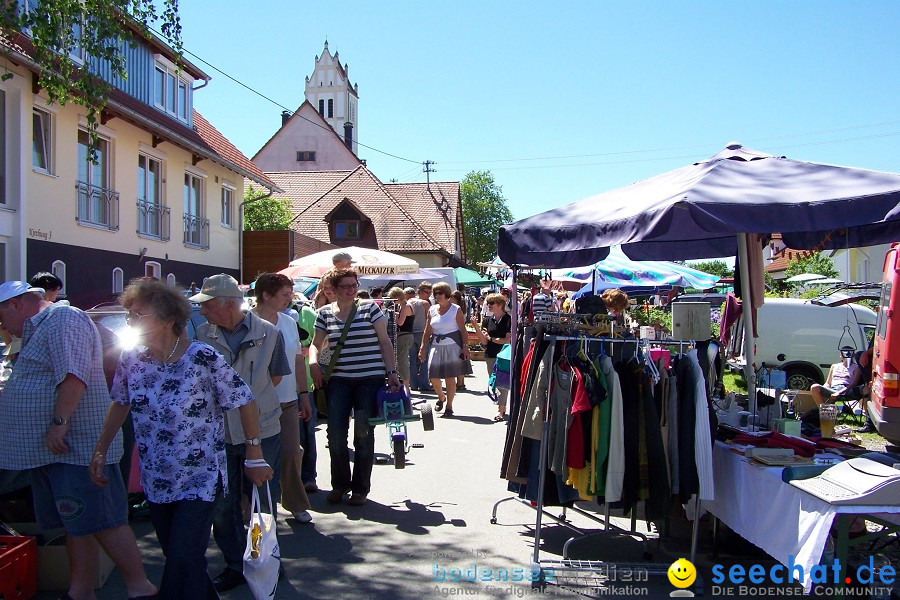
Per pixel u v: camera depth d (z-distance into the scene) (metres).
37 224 13.76
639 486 4.74
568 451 4.74
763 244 6.73
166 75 19.36
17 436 3.85
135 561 3.99
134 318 3.47
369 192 41.94
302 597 4.46
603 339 4.90
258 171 26.14
